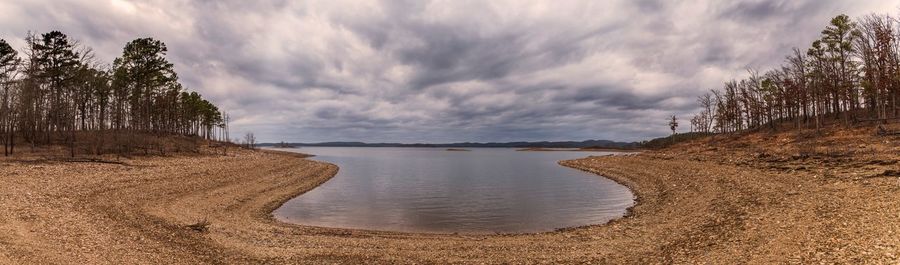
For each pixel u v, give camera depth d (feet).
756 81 249.96
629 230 66.59
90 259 44.42
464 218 89.04
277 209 98.99
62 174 108.17
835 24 182.19
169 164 156.97
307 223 83.20
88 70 209.26
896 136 128.98
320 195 125.80
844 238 44.80
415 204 109.40
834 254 40.55
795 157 120.98
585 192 129.59
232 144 376.68
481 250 56.85
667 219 73.46
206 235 62.03
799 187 81.76
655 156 214.07
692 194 95.55
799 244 45.57
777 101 234.79
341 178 189.47
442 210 99.71
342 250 56.39
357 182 169.78
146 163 153.79
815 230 49.67
